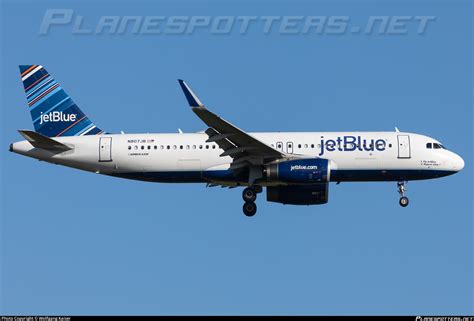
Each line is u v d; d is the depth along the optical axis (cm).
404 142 17788
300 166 17238
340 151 17750
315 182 17288
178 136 18262
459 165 17800
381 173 17788
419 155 17738
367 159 17725
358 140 17812
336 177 17825
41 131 18862
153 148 18162
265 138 17888
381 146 17762
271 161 17450
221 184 18100
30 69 19000
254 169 17525
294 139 17862
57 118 18850
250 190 17850
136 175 18312
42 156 18412
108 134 18625
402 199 18200
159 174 18188
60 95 18925
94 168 18388
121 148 18238
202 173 17988
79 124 18825
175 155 18075
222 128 16600
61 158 18362
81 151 18325
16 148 18438
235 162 17538
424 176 17862
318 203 17912
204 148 18062
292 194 17875
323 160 17275
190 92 15988
